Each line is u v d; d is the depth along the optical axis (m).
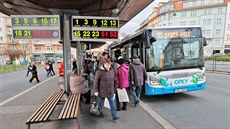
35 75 12.02
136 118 4.72
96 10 7.70
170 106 5.75
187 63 6.13
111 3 6.60
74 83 5.33
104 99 4.75
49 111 3.82
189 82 6.09
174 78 5.96
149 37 5.90
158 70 5.91
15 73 20.77
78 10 6.41
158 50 6.00
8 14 8.27
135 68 5.68
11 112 5.36
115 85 5.09
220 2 52.16
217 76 13.21
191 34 6.29
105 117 4.84
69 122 4.52
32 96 7.43
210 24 53.25
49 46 59.06
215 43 53.44
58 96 5.24
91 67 10.23
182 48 6.16
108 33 5.88
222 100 6.34
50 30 5.54
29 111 5.43
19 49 51.66
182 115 4.90
